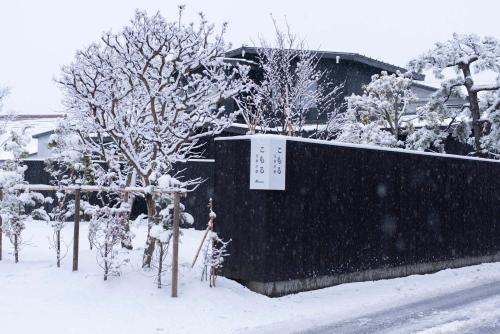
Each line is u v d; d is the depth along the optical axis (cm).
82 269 1059
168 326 818
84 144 1272
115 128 1078
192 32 1076
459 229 1517
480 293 1165
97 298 922
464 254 1532
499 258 1689
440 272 1417
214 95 1157
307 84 2266
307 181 1094
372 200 1240
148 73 1109
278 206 1038
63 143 1487
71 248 1341
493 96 2334
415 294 1138
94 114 1086
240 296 985
